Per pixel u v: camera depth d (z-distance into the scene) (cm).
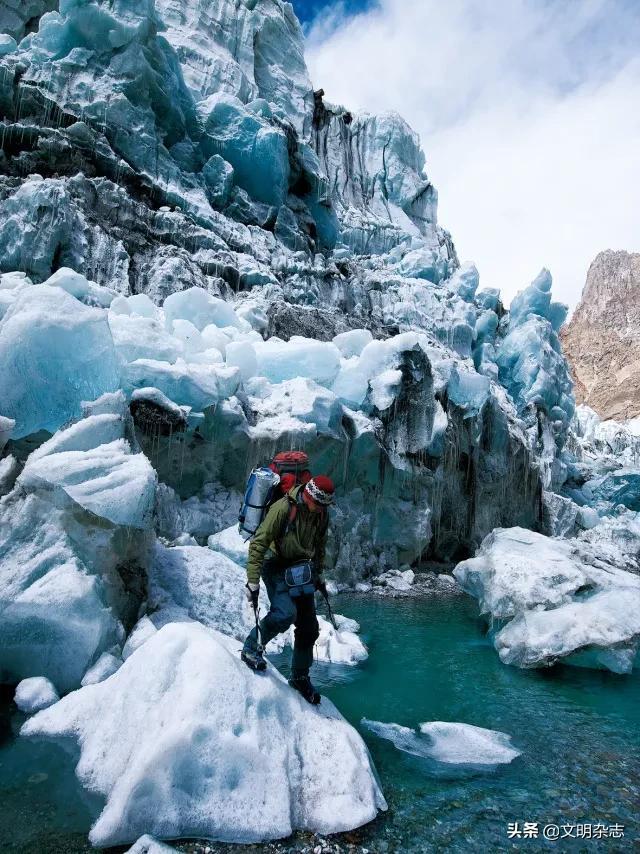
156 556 423
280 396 723
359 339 980
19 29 1268
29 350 407
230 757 207
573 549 598
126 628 344
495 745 293
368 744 282
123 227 942
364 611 612
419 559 920
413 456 872
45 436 429
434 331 1457
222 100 1303
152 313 732
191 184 1182
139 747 212
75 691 271
